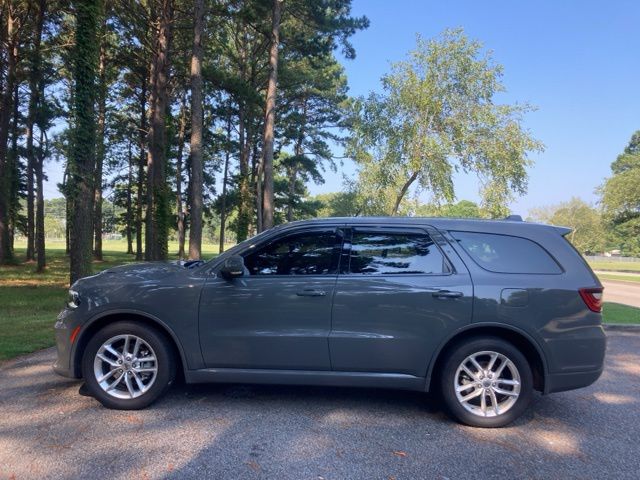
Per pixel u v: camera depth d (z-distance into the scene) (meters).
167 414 4.25
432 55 14.17
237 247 4.53
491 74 14.04
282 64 31.39
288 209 46.50
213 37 28.70
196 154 18.66
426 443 3.78
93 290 4.41
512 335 4.24
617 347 7.63
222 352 4.31
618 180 50.38
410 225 4.48
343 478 3.20
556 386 4.15
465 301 4.15
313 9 22.59
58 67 24.27
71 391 4.82
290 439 3.78
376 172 14.99
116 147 37.50
